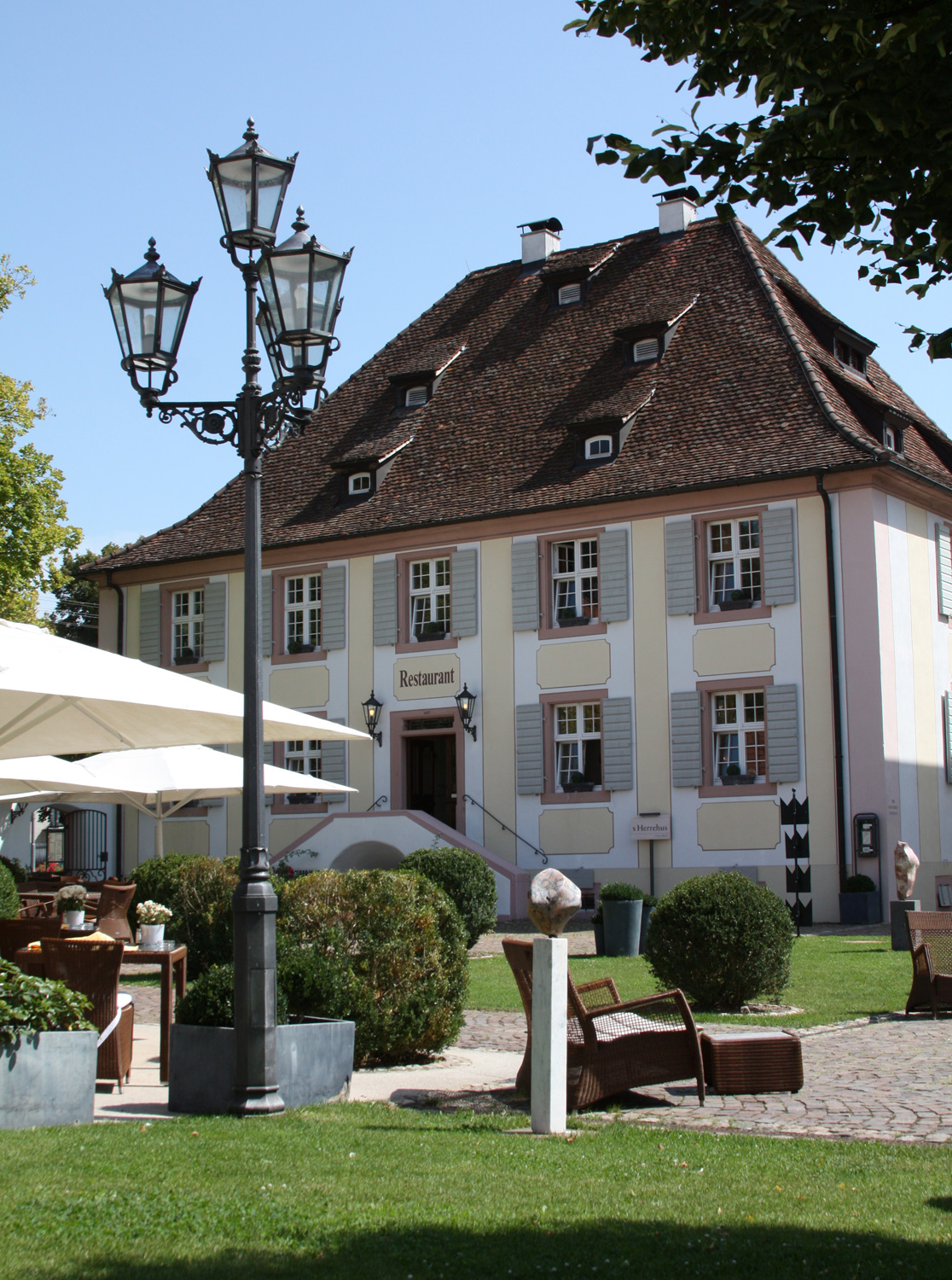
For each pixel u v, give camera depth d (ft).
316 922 32.91
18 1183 19.19
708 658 83.25
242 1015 25.94
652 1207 18.54
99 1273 15.37
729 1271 15.61
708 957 40.98
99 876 110.63
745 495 82.79
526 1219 17.80
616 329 95.35
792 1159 21.77
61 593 169.99
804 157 20.80
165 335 27.73
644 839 84.07
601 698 86.69
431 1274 15.49
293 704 99.40
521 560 90.48
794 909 77.41
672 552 84.89
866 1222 17.78
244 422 26.84
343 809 96.37
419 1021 33.17
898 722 80.07
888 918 77.30
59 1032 24.94
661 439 88.69
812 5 19.17
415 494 96.94
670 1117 26.20
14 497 95.40
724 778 82.33
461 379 104.12
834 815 78.64
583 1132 24.29
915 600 83.30
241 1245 16.53
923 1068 31.50
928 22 18.90
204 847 103.50
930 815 82.64
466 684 92.02
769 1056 28.66
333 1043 28.14
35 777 48.21
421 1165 20.97
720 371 90.53
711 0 21.56
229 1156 21.20
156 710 31.83
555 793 87.92
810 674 80.07
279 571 101.35
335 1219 17.67
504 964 57.52
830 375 89.40
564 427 94.02
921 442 96.99
